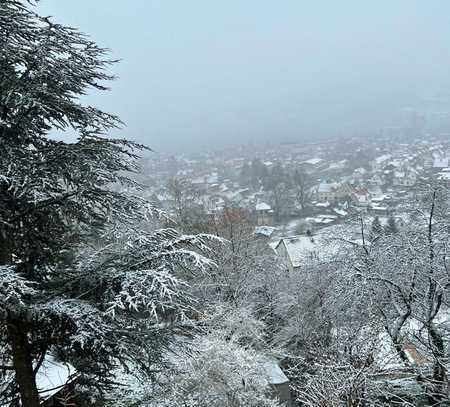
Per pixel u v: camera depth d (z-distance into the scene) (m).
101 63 6.22
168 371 6.92
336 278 16.12
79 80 6.11
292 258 31.67
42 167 5.55
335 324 15.55
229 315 17.78
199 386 11.77
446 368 12.61
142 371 6.75
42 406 6.76
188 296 6.12
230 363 12.70
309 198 78.31
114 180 5.94
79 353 6.16
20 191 5.60
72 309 5.23
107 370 6.43
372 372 10.42
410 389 12.72
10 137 6.00
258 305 24.38
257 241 29.25
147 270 5.56
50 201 5.89
